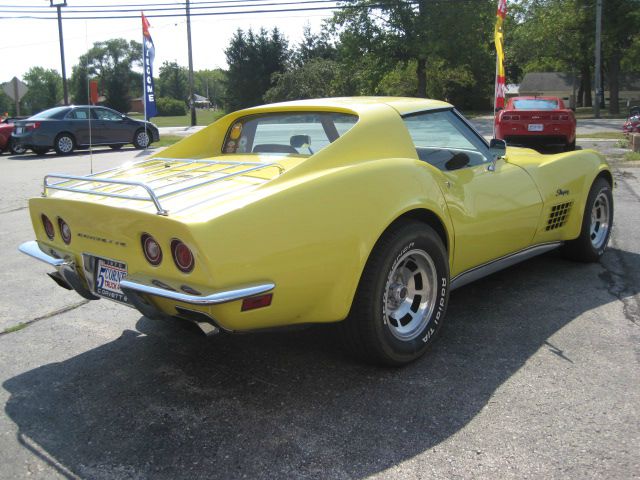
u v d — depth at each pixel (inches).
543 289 171.3
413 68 1660.9
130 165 151.7
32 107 3528.5
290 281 105.6
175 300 97.7
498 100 453.4
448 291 132.9
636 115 617.6
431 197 127.7
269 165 122.4
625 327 142.5
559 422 102.8
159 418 109.9
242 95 2091.5
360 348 120.9
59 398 119.0
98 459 97.8
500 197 149.5
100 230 113.4
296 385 120.3
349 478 90.4
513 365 125.0
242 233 99.5
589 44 1520.7
